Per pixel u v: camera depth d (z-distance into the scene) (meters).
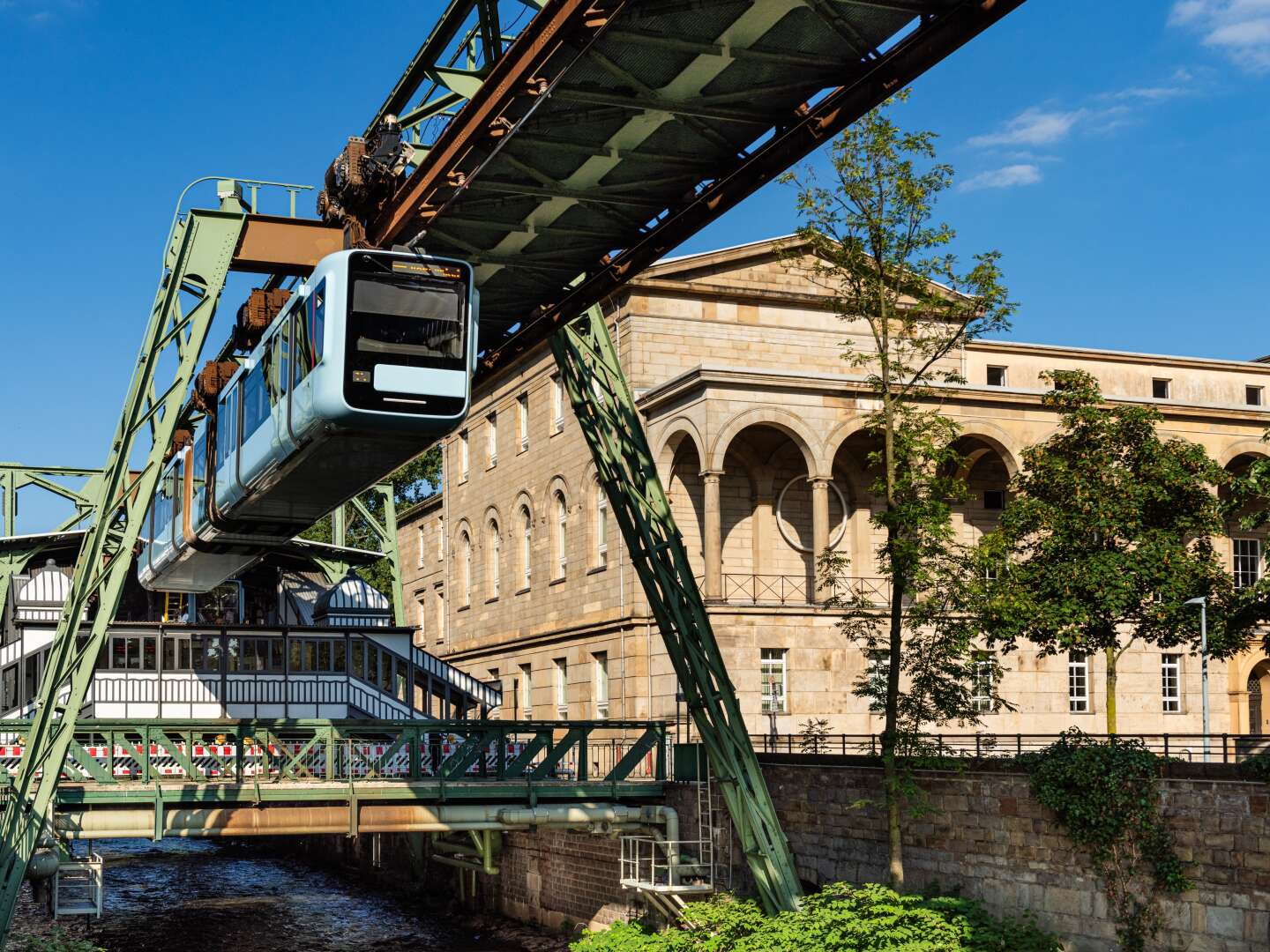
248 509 27.08
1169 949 20.28
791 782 29.33
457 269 20.47
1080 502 30.22
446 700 42.69
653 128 19.78
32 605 44.69
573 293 25.48
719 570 38.75
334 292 19.81
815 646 39.59
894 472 26.34
